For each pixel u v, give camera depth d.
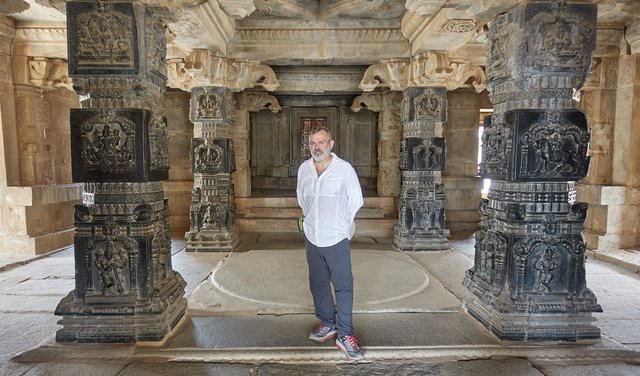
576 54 2.77
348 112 9.84
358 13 5.32
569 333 2.84
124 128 2.79
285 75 7.85
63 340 2.84
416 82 5.74
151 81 2.96
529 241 2.88
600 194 5.58
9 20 5.30
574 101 2.85
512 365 2.56
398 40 5.82
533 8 2.73
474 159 8.12
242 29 5.65
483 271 3.24
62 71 5.88
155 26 2.99
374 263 5.07
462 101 8.00
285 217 7.91
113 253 2.86
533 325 2.87
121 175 2.81
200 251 5.79
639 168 5.57
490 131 3.13
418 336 2.97
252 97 8.39
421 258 5.49
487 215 3.22
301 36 5.75
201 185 5.91
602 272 4.78
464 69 5.82
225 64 5.60
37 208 5.86
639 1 4.04
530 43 2.76
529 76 2.79
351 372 2.49
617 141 5.70
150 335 2.83
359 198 2.74
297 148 9.98
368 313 3.41
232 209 6.25
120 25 2.74
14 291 4.11
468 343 2.85
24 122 5.82
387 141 8.31
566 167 2.81
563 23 2.74
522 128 2.78
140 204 2.88
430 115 5.86
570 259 2.90
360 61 6.22
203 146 5.84
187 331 3.07
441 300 3.73
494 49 3.09
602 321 3.32
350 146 9.92
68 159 6.81
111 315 2.84
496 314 2.96
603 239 5.60
